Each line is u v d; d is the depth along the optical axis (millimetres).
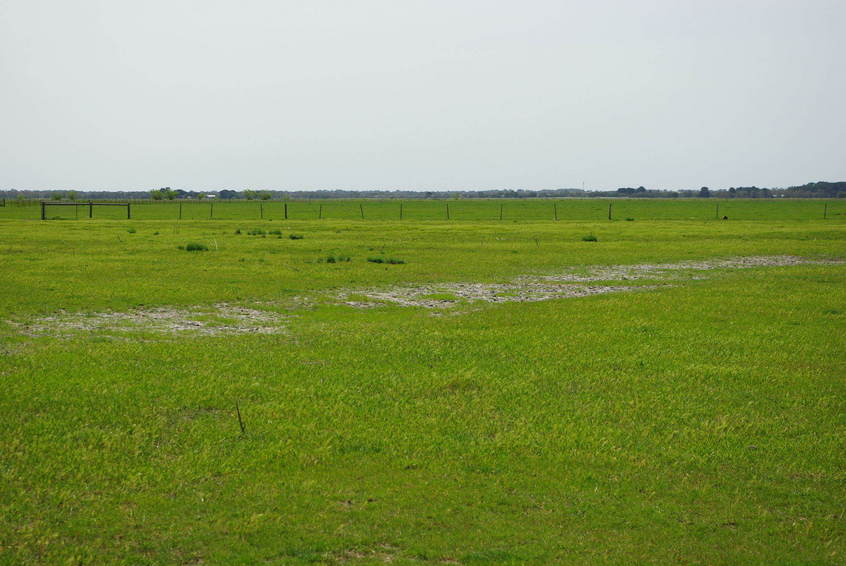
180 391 12695
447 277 30328
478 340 17594
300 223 71938
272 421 11352
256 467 9633
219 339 17266
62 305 21516
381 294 25562
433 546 7699
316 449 10242
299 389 13000
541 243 47438
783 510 8773
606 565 7391
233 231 57031
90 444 10203
